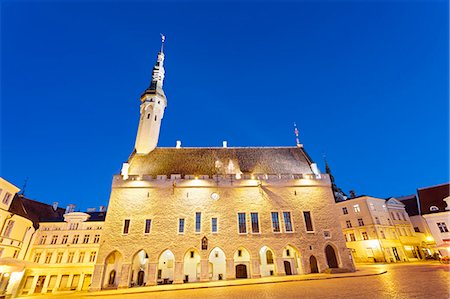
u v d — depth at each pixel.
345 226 56.16
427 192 52.19
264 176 39.97
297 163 44.78
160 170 41.41
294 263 36.16
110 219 35.41
